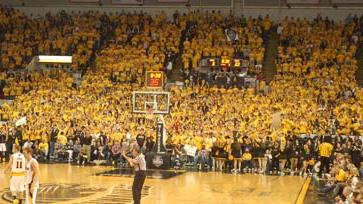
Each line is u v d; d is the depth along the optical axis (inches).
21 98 1305.4
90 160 1103.0
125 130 1125.7
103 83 1337.4
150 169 1042.1
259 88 1288.1
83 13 1601.9
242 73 1323.8
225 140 1050.7
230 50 1385.3
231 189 791.7
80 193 717.9
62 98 1285.7
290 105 1182.9
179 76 1386.6
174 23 1517.0
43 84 1359.5
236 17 1528.1
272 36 1471.5
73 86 1368.1
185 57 1392.7
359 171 796.0
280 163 1035.9
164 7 1599.4
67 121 1184.2
